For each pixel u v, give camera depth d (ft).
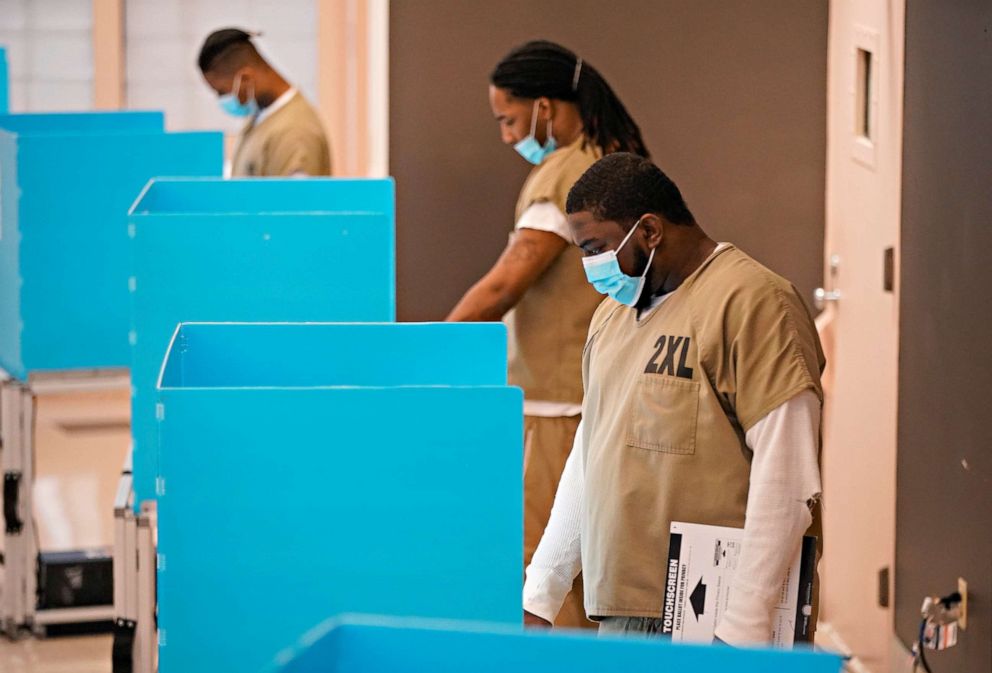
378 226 16.62
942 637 18.11
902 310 20.84
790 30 26.94
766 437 12.70
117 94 36.45
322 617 11.44
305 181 19.52
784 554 12.59
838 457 24.45
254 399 11.23
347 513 11.41
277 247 16.44
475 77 27.12
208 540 11.32
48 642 25.30
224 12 36.42
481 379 12.98
